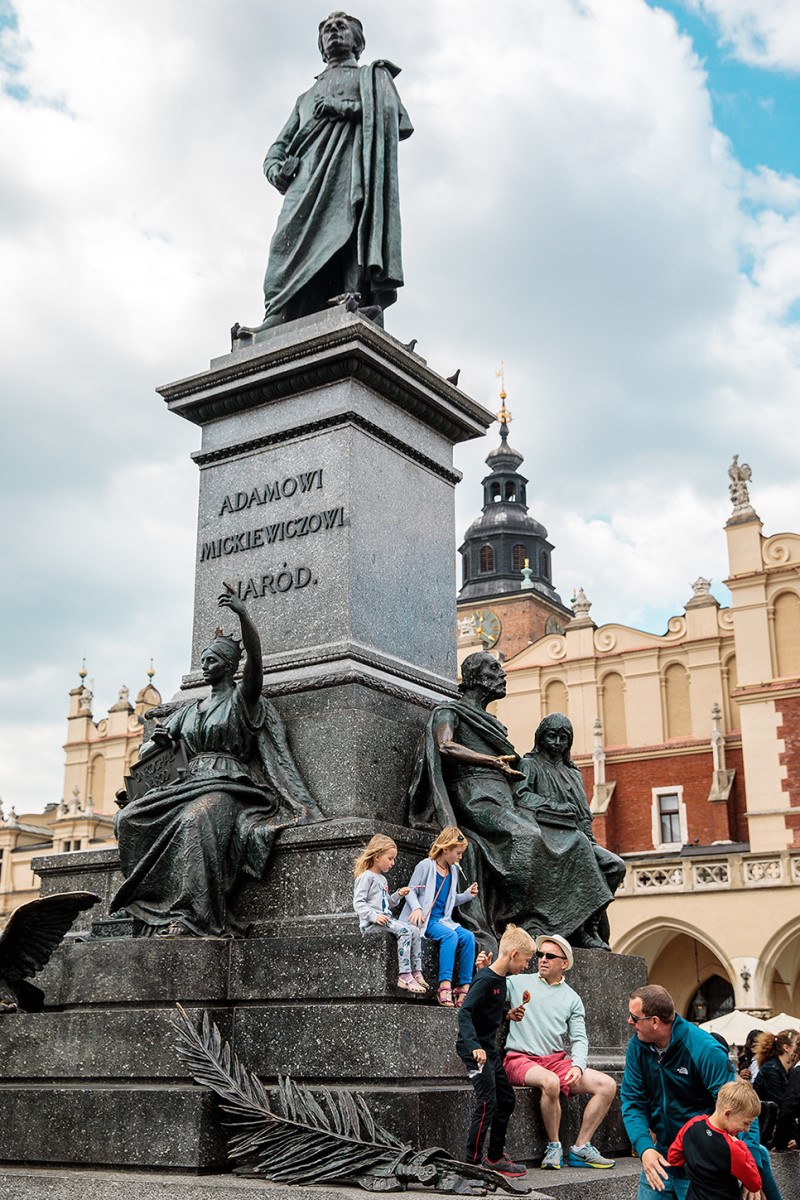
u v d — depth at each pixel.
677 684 39.19
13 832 47.31
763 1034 8.48
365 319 7.71
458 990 6.03
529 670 41.16
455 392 8.34
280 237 8.82
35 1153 5.38
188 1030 5.41
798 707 34.09
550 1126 5.88
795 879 27.34
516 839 7.12
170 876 6.55
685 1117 4.62
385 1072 5.39
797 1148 8.24
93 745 47.41
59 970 6.52
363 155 8.72
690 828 37.25
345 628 7.25
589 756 39.38
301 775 6.93
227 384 8.09
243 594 7.73
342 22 9.23
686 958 31.20
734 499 36.81
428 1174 4.58
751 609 35.50
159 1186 4.82
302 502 7.68
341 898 6.31
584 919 7.36
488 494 72.56
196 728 7.02
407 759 7.20
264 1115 5.02
